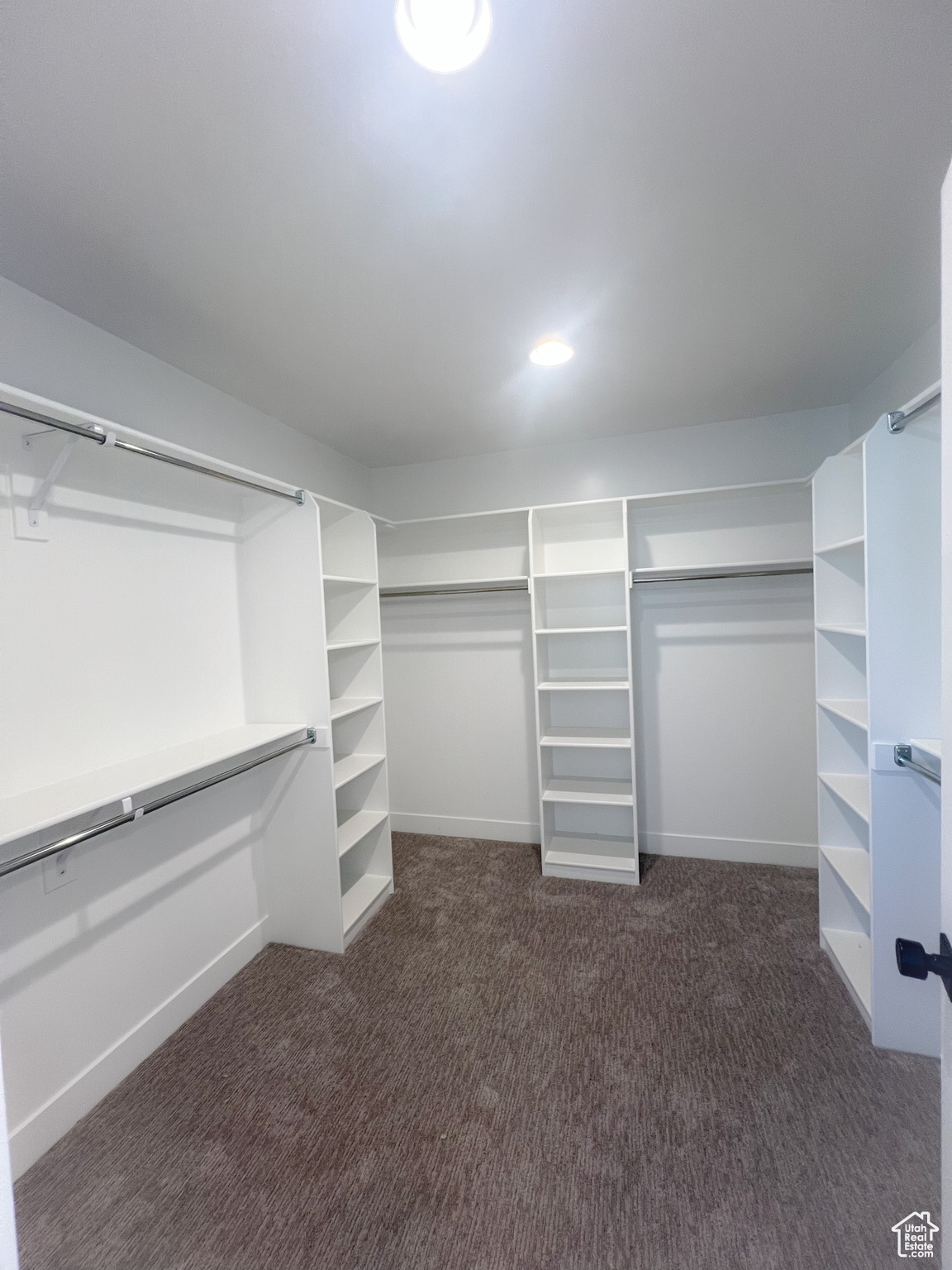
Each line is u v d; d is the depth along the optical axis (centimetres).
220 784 213
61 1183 137
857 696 216
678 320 180
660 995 197
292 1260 119
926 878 164
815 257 149
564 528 314
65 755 156
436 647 342
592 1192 131
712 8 84
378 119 101
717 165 116
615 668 310
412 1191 133
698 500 279
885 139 110
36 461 151
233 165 110
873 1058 166
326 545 286
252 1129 150
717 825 301
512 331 182
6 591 143
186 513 204
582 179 118
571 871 286
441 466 332
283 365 200
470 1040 179
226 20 83
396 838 343
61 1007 152
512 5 82
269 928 238
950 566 68
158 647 190
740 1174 134
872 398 236
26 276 145
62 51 86
